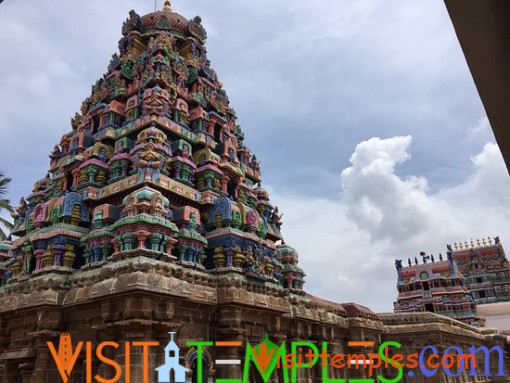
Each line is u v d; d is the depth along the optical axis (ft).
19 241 74.79
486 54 7.30
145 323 48.39
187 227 68.18
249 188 93.04
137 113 85.30
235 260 68.33
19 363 58.23
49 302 55.21
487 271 258.16
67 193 71.15
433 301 205.57
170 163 77.66
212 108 99.14
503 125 7.20
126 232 57.82
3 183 125.80
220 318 60.64
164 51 92.89
